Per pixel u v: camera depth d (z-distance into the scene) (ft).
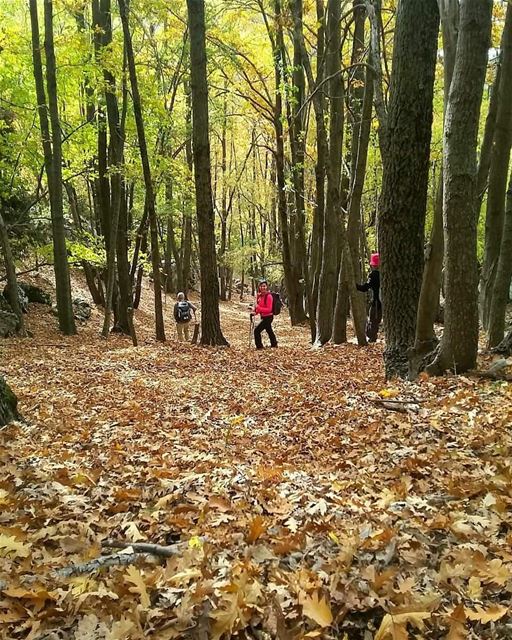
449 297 20.90
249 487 13.30
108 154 59.93
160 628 7.27
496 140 30.89
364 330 40.27
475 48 18.42
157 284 49.90
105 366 35.06
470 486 11.21
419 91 23.59
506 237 25.64
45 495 12.94
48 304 62.03
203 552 9.29
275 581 8.08
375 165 71.97
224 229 120.67
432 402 18.86
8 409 20.51
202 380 30.91
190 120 71.00
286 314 106.63
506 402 17.06
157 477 14.75
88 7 60.90
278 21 42.09
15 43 47.60
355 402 21.24
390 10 42.68
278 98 56.44
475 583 7.63
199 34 43.78
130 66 44.55
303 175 66.13
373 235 89.45
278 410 22.84
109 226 57.16
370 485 12.58
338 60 42.04
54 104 47.47
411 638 6.96
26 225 60.75
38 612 7.80
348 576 8.07
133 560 9.29
